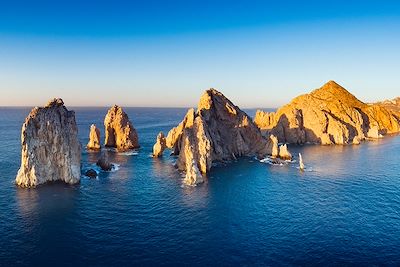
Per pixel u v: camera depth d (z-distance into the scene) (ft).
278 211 241.55
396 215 234.38
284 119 603.26
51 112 303.68
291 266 169.17
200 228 211.20
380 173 360.69
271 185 310.65
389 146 563.07
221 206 251.19
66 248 183.62
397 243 193.26
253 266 168.25
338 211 242.17
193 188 298.35
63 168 303.48
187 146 352.28
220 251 182.39
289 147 547.49
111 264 168.86
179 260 173.27
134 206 249.34
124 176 340.39
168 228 210.59
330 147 550.36
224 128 453.58
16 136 636.48
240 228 211.41
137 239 195.42
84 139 595.88
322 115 607.37
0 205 245.24
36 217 224.74
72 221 219.20
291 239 197.36
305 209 245.86
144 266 167.53
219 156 414.82
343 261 174.09
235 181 324.39
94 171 340.80
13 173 335.47
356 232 207.10
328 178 337.93
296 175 350.23
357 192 288.51
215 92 474.90
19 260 170.50
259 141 469.16
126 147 513.45
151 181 321.52
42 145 295.69
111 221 220.64
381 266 170.09
